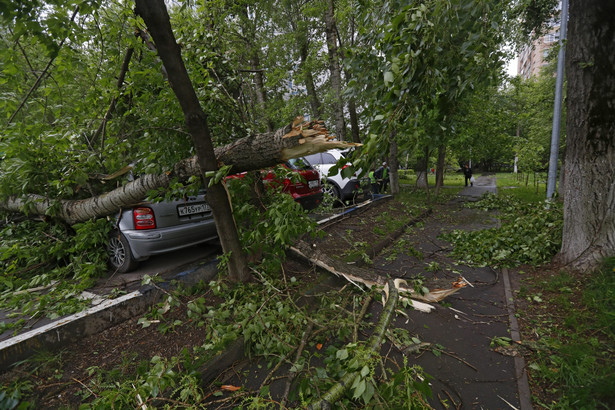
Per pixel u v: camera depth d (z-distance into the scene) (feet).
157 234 14.20
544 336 9.47
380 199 34.19
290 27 42.75
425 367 8.48
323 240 19.44
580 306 10.84
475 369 8.34
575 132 13.25
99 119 13.84
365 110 9.72
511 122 39.37
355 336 8.77
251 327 8.71
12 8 7.29
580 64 12.54
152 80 11.93
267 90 36.81
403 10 8.63
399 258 17.44
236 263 12.07
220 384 7.95
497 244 16.94
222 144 14.10
